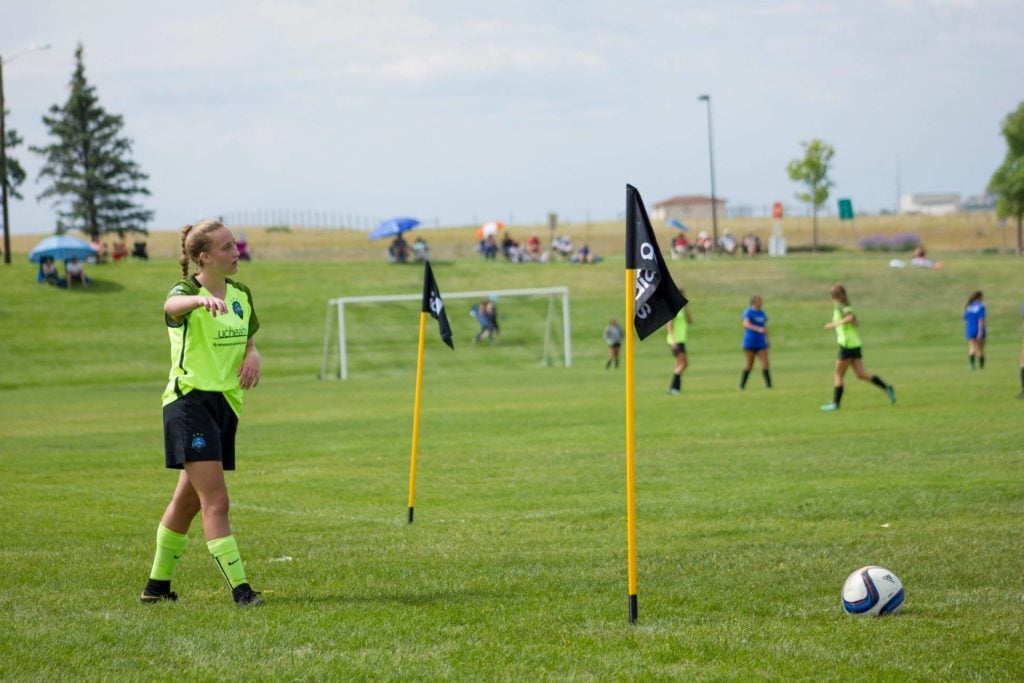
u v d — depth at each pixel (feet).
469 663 25.00
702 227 556.51
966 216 590.14
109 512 50.52
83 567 37.50
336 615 29.81
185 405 31.24
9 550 40.91
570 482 56.44
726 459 62.64
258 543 41.65
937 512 45.11
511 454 68.44
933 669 24.35
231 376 32.09
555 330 236.22
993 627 27.84
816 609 30.09
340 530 44.57
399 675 24.13
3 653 26.07
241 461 68.08
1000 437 68.33
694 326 240.12
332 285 265.13
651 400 106.93
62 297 240.53
